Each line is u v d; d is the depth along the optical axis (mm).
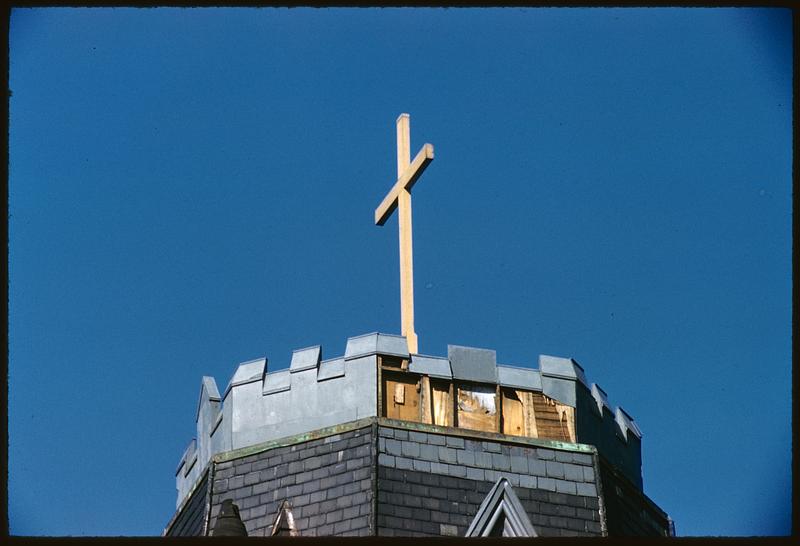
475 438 40219
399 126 43188
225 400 41375
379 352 40750
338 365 40844
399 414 40406
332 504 38938
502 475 39938
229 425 41000
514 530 38281
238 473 40281
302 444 40188
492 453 40188
